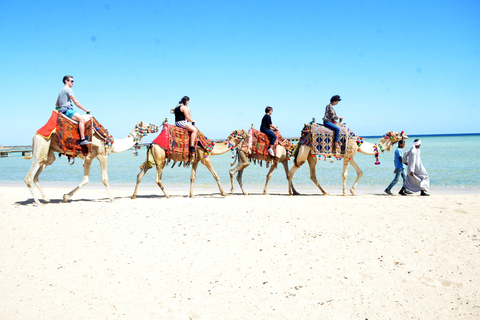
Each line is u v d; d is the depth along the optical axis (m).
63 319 3.94
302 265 5.21
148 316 3.97
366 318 3.88
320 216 7.82
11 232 7.06
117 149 10.34
